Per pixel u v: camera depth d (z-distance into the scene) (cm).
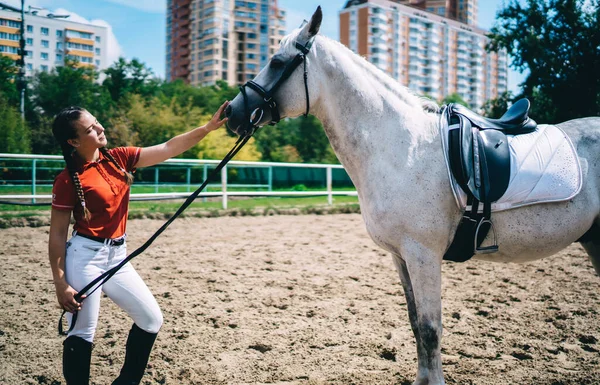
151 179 2167
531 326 395
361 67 283
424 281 254
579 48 2058
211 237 815
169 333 382
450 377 302
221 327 397
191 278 548
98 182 237
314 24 276
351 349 353
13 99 3953
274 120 283
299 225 977
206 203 1275
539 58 2061
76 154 240
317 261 644
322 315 425
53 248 230
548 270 590
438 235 255
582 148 277
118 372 312
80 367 239
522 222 263
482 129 271
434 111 284
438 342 251
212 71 8612
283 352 347
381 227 263
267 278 551
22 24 2489
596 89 2041
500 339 368
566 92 2067
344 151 281
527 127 281
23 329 385
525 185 260
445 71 11450
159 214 1010
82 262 234
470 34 11750
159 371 314
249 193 1142
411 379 300
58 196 230
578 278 546
